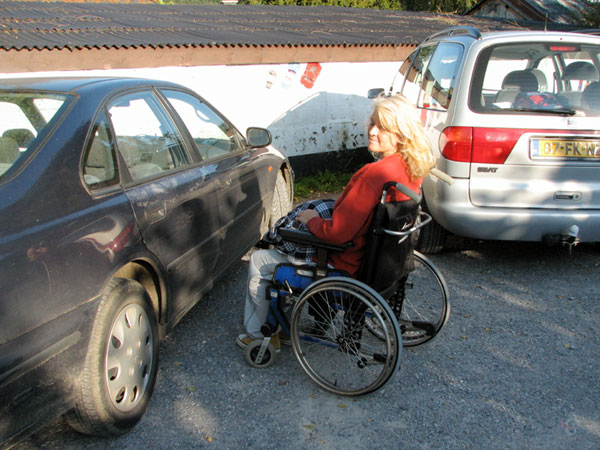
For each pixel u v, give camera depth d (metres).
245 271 4.35
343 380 2.91
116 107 2.71
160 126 3.08
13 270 1.81
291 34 8.18
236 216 3.69
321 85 7.87
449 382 2.90
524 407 2.69
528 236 4.01
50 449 2.36
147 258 2.54
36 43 5.64
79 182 2.23
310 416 2.61
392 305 3.13
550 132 3.83
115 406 2.30
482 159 3.88
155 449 2.37
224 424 2.55
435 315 3.40
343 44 7.75
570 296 3.90
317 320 2.84
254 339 3.01
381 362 2.65
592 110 3.92
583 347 3.23
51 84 2.70
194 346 3.24
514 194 3.92
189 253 2.99
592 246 4.91
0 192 1.93
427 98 4.73
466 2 32.94
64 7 9.51
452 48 4.51
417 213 2.61
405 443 2.43
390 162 2.50
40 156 2.14
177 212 2.85
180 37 6.88
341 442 2.43
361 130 8.48
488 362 3.08
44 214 2.00
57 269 1.97
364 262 2.62
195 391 2.80
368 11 13.24
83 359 2.09
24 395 1.84
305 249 2.77
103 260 2.20
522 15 16.56
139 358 2.49
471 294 3.94
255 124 7.39
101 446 2.38
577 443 2.43
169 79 6.52
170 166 3.03
